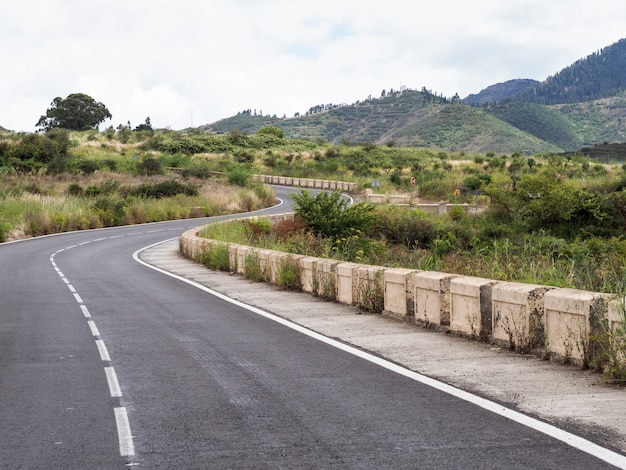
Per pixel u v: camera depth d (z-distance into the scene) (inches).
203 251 1105.4
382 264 840.9
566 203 1769.2
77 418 272.4
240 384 327.9
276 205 2719.0
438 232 1625.2
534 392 305.4
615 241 1369.3
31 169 2987.2
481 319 432.5
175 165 4030.5
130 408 286.8
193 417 271.7
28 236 1772.9
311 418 267.9
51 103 7022.6
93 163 3230.8
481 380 329.7
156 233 1845.5
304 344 432.8
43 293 736.3
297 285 730.8
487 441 236.1
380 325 504.4
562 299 363.9
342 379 335.3
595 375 338.6
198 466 214.8
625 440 235.5
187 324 521.3
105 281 861.8
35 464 218.8
